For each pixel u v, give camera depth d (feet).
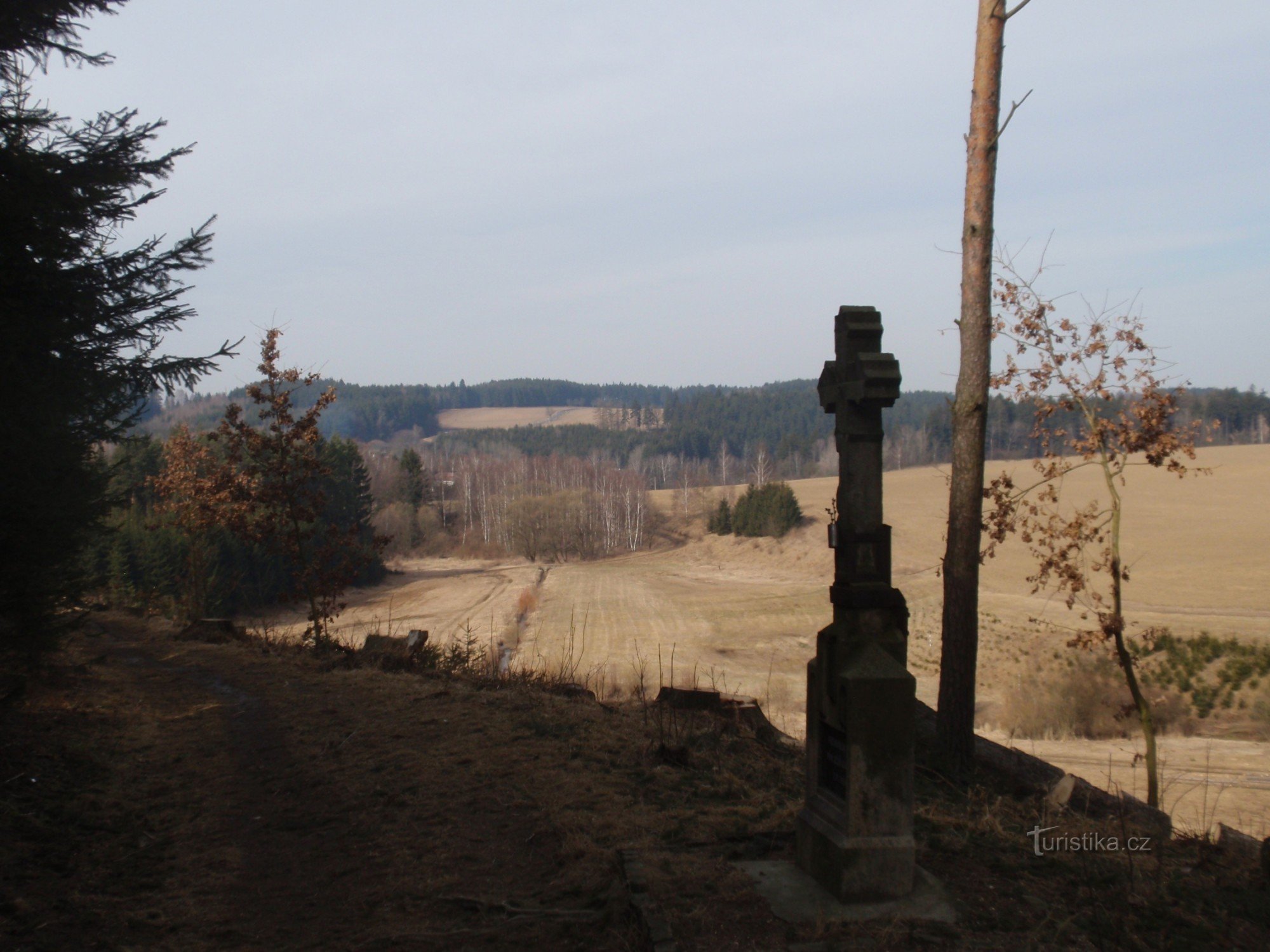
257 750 28.66
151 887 17.72
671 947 13.01
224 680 42.47
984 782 27.25
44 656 32.12
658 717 29.66
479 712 31.22
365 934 15.21
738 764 25.32
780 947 13.38
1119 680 78.43
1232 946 14.15
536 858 18.35
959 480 30.30
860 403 15.84
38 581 28.30
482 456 446.60
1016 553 198.39
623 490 331.77
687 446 536.01
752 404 586.45
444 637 131.95
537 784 22.74
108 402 28.07
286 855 19.65
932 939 13.57
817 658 16.60
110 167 25.54
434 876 17.74
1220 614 126.93
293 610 140.97
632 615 170.40
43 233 23.85
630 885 15.35
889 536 15.81
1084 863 17.84
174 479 79.61
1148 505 220.43
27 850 18.63
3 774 23.02
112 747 28.30
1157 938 14.21
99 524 31.04
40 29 25.75
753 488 304.50
